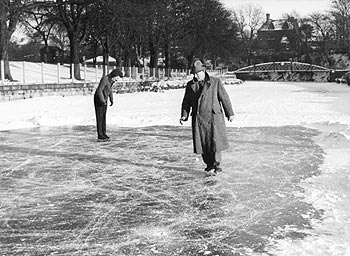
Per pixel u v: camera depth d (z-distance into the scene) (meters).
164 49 70.94
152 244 5.35
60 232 5.80
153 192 7.73
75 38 45.66
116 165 9.94
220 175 8.85
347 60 114.81
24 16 42.69
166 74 68.06
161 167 9.69
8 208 6.86
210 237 5.55
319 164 9.68
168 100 34.59
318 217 6.19
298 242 5.27
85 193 7.70
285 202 6.95
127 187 8.08
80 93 39.34
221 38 78.12
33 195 7.59
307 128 15.92
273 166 9.55
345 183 7.87
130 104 29.92
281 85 74.56
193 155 11.06
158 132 15.31
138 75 58.22
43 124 17.53
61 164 10.05
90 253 5.08
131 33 53.44
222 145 8.82
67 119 18.59
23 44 95.25
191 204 7.02
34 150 11.80
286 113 21.61
